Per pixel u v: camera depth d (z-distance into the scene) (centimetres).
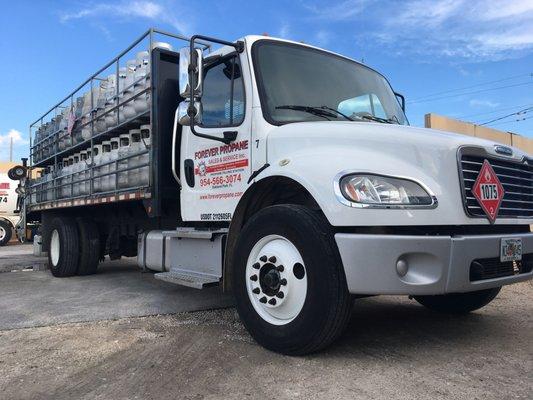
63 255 870
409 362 389
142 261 677
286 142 441
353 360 393
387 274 358
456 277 369
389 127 419
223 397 330
